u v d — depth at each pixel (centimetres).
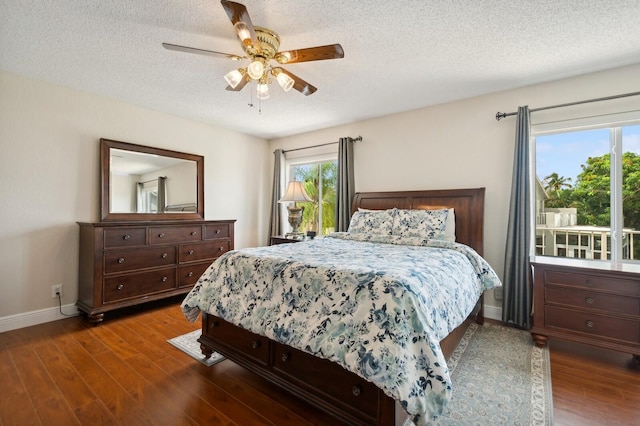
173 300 350
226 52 222
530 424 146
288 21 185
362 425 134
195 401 166
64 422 148
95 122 306
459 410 157
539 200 285
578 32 197
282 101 324
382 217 316
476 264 238
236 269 199
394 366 121
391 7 173
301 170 470
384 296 136
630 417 151
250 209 468
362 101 322
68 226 292
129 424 147
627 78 243
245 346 186
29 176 269
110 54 227
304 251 226
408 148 352
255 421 151
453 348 183
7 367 199
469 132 312
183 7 173
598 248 260
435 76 262
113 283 283
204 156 405
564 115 266
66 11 176
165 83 279
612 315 203
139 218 335
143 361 208
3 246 257
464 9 175
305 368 157
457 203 304
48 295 280
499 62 238
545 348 228
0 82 253
